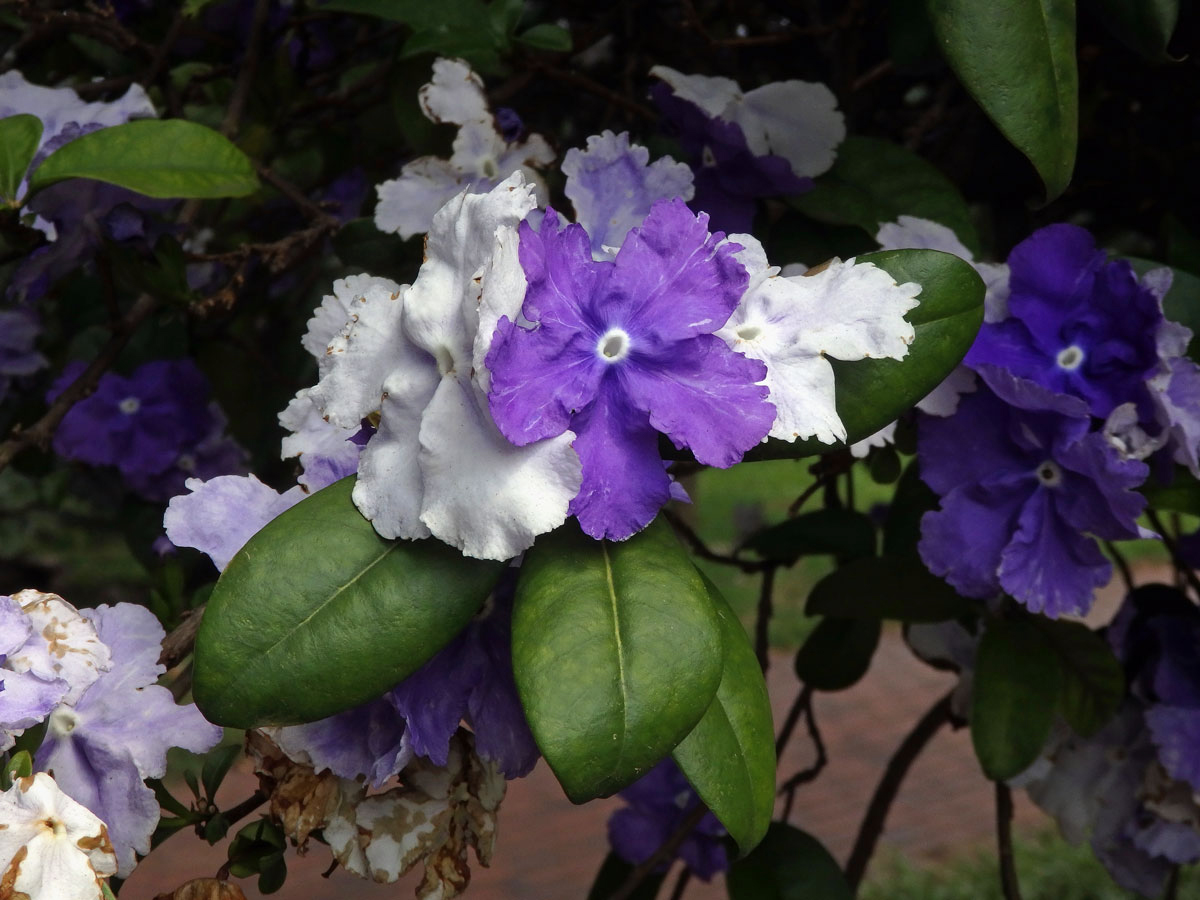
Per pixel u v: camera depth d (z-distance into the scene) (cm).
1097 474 34
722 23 64
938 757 212
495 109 43
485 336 26
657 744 26
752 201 40
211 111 64
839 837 182
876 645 57
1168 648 43
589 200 33
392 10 45
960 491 36
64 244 41
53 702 27
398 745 30
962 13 33
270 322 72
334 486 29
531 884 168
